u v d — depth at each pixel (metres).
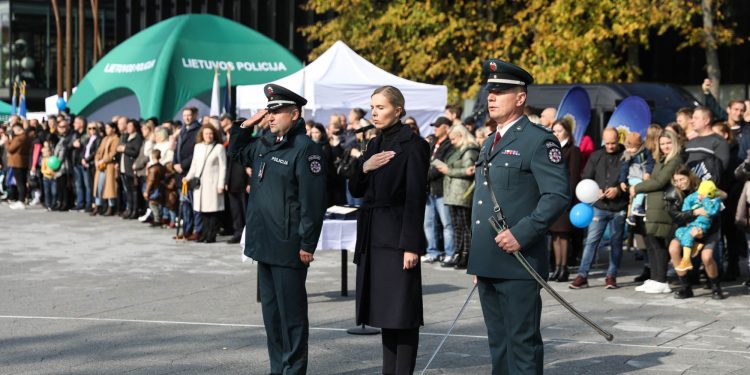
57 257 13.91
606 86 17.28
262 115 6.99
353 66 18.88
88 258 13.82
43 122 24.53
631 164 11.29
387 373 6.68
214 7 46.62
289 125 6.67
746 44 25.94
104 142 20.34
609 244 11.74
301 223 6.57
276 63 24.28
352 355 7.73
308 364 7.43
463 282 11.66
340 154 14.97
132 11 48.47
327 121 18.80
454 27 26.98
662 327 8.95
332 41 31.64
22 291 10.94
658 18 21.44
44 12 52.94
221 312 9.65
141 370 7.17
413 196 6.39
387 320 6.44
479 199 5.84
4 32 52.16
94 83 24.25
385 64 30.45
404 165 6.48
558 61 24.05
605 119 17.16
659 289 10.96
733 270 11.97
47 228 18.05
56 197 21.88
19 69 52.38
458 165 12.62
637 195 11.17
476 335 8.49
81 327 8.83
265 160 6.73
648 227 10.84
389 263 6.48
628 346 8.09
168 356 7.65
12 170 23.64
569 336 8.49
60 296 10.60
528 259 5.68
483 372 7.16
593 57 23.27
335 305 10.07
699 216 10.35
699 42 22.89
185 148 16.67
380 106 6.55
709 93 15.45
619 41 23.39
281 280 6.65
